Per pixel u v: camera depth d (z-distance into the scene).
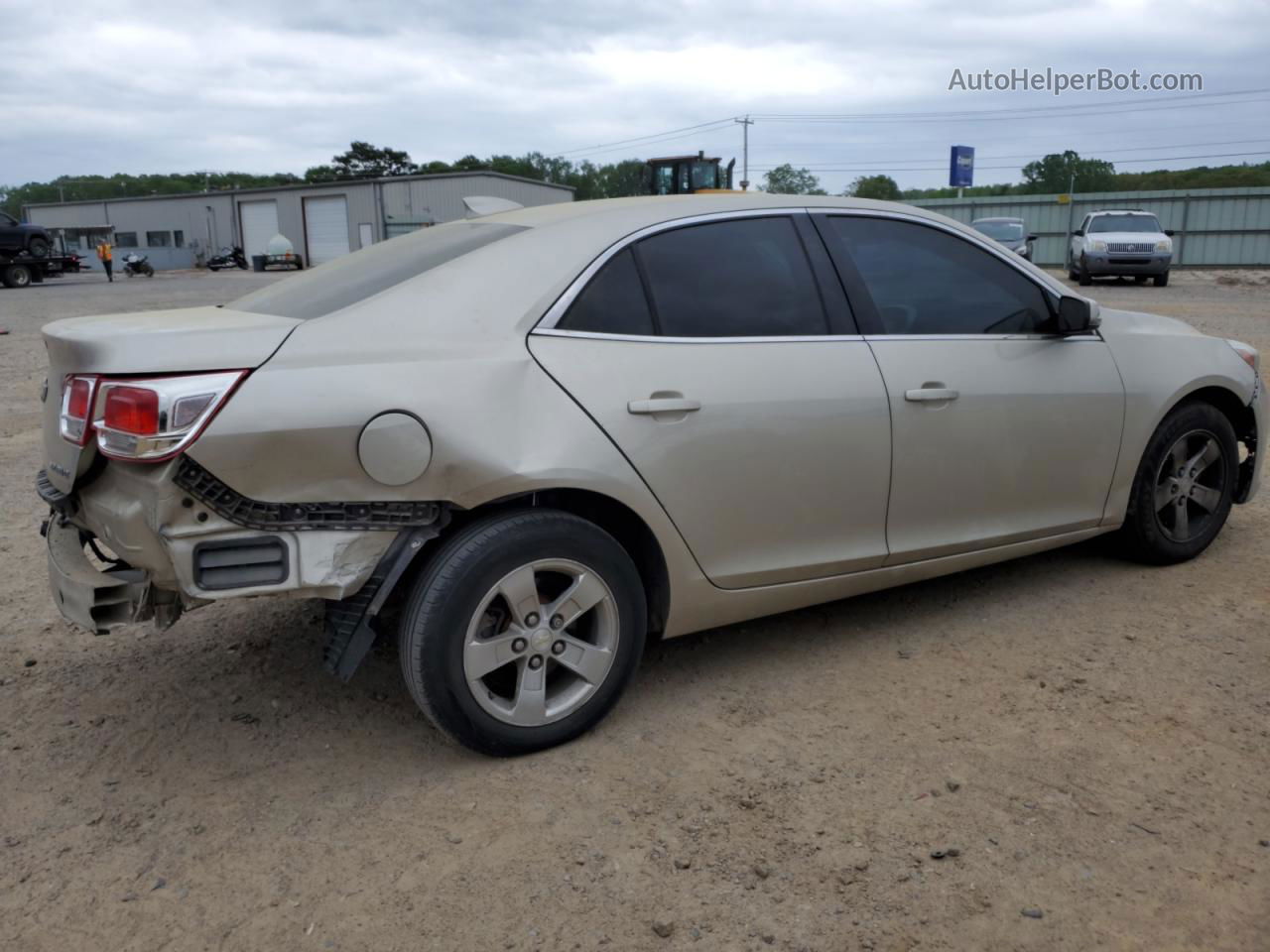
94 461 2.74
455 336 2.96
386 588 2.82
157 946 2.35
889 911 2.40
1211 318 15.75
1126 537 4.48
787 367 3.39
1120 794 2.83
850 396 3.48
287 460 2.66
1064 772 2.95
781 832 2.71
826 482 3.48
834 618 4.13
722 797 2.87
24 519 5.75
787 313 3.49
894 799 2.84
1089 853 2.59
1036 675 3.56
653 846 2.66
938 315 3.81
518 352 3.00
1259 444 4.78
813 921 2.37
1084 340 4.12
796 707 3.39
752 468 3.32
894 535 3.70
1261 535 5.04
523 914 2.42
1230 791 2.83
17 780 3.05
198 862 2.65
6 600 4.50
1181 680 3.49
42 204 72.00
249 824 2.81
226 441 2.60
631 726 3.29
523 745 3.07
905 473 3.65
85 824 2.82
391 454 2.75
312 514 2.74
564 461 2.95
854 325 3.60
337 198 56.38
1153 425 4.27
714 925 2.37
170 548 2.62
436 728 3.15
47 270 34.47
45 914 2.46
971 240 3.97
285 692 3.60
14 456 7.44
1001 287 3.99
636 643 3.22
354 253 3.84
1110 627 3.95
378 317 2.94
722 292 3.40
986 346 3.85
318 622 4.21
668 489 3.17
